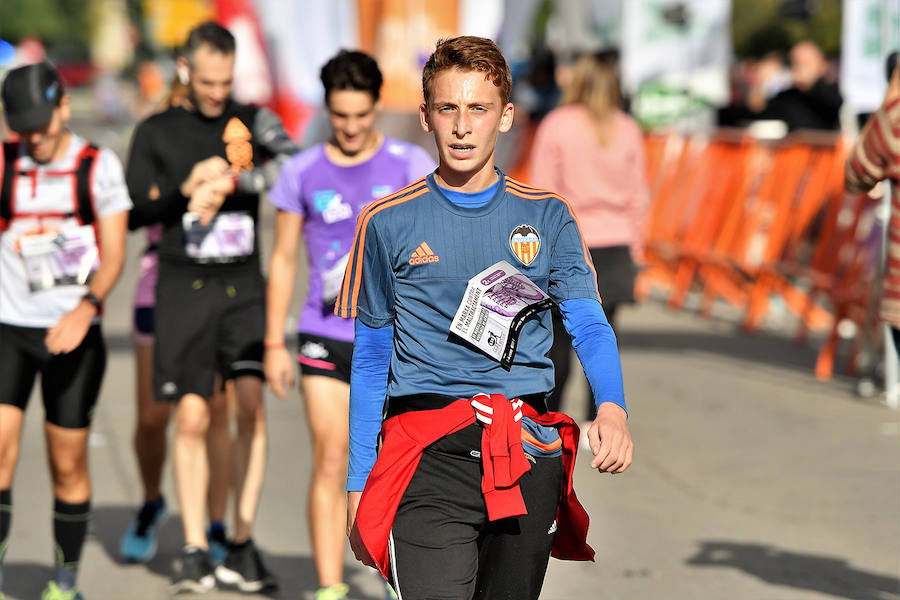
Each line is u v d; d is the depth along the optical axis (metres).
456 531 9.15
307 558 17.05
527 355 9.25
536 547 9.28
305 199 14.49
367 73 14.03
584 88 21.91
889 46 26.05
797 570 16.22
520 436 9.03
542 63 43.06
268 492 20.00
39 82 13.70
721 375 28.47
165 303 15.71
